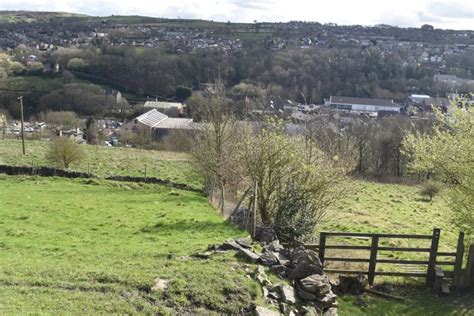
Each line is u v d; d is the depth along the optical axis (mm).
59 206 26625
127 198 30719
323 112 63375
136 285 12234
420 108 94812
